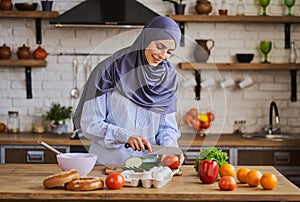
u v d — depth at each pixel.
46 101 5.68
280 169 5.14
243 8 5.59
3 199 2.91
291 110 5.78
